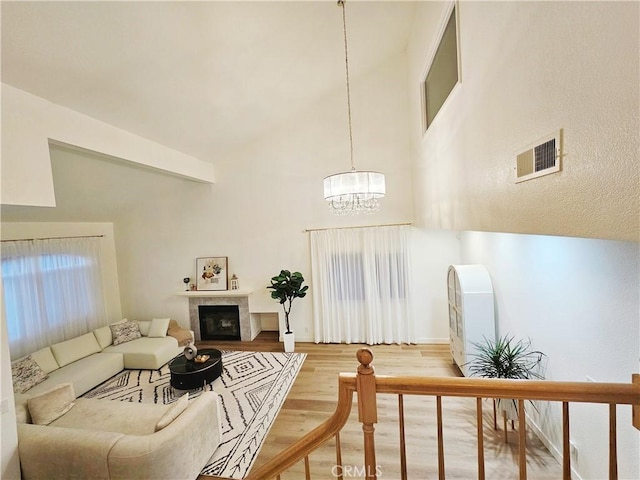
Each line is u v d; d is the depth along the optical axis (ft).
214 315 19.80
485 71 5.44
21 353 14.11
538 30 3.74
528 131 4.05
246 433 10.07
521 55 4.18
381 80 16.62
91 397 12.78
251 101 13.35
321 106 17.35
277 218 18.29
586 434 6.81
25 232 14.94
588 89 2.91
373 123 16.93
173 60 8.73
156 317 19.86
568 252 7.15
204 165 17.38
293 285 16.61
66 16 6.18
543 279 8.25
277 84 13.04
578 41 3.02
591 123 2.90
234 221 18.74
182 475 7.68
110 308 19.48
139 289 19.93
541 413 8.70
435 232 16.69
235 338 19.27
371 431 4.20
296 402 11.78
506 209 4.76
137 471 7.11
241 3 8.09
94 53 7.27
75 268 16.92
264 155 18.17
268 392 12.57
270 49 10.53
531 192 4.03
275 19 9.30
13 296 13.94
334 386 12.93
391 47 14.98
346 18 11.02
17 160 7.07
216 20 8.21
